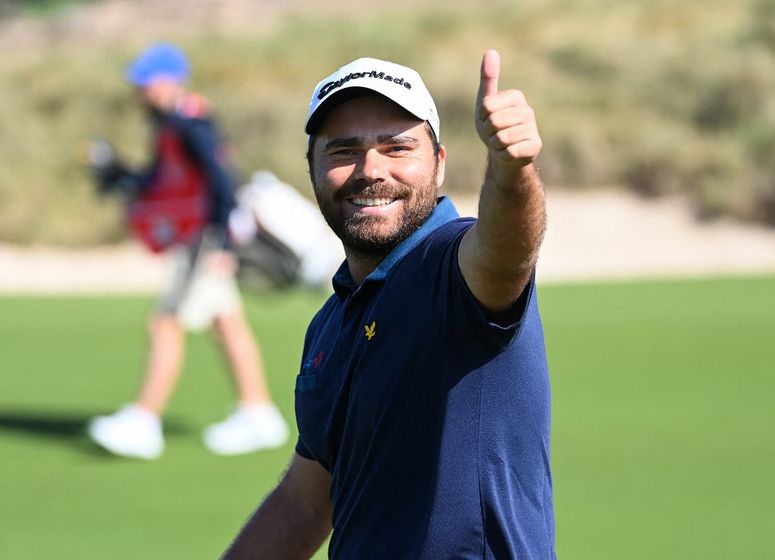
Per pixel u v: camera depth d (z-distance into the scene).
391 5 160.75
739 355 47.00
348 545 12.50
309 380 13.23
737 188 96.00
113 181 36.56
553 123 103.75
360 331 12.50
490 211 10.93
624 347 49.19
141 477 31.75
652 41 119.38
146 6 181.12
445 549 12.02
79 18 180.25
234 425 34.81
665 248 93.25
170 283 34.41
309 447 13.73
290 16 160.75
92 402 41.56
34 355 50.59
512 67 116.50
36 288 81.75
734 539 24.95
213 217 34.00
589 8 130.38
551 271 89.38
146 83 33.97
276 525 14.40
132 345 52.97
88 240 90.38
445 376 11.93
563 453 32.72
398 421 12.13
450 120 106.19
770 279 74.75
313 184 13.23
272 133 106.50
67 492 30.19
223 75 122.62
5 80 116.50
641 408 38.06
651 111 108.38
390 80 12.65
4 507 28.72
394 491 12.23
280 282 38.47
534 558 12.20
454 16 132.12
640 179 98.81
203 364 48.97
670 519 26.62
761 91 106.44
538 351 12.05
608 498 28.36
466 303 11.55
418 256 12.21
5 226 90.94
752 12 121.94
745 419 36.41
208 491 30.25
